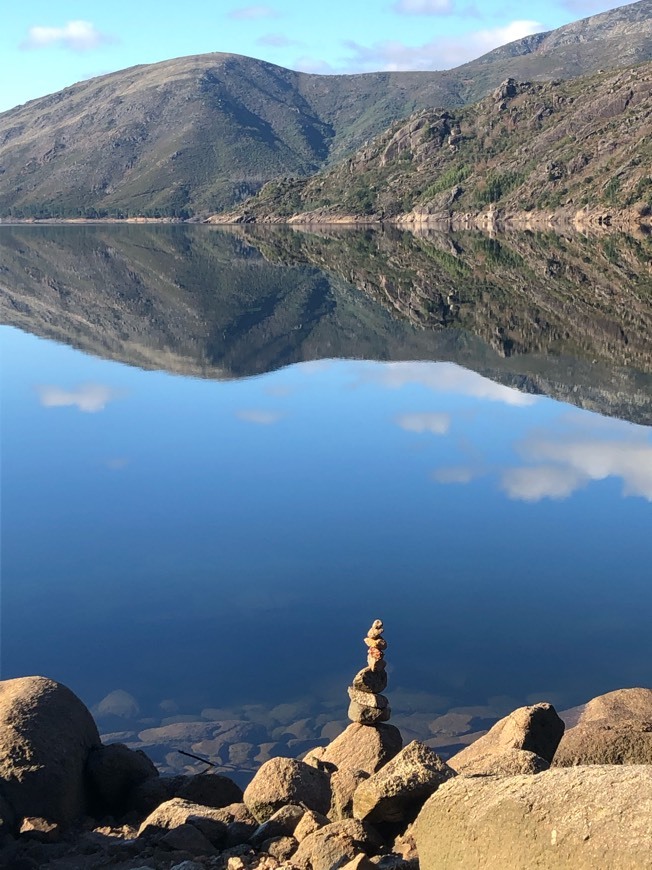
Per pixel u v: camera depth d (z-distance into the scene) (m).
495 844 4.80
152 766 9.20
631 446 26.19
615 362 40.19
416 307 58.00
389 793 6.72
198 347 45.72
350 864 5.98
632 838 4.24
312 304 60.31
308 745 11.66
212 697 12.93
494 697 12.90
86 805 8.51
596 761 6.77
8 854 7.23
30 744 8.15
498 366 40.12
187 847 7.21
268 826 7.23
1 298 63.91
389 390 35.22
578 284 66.50
